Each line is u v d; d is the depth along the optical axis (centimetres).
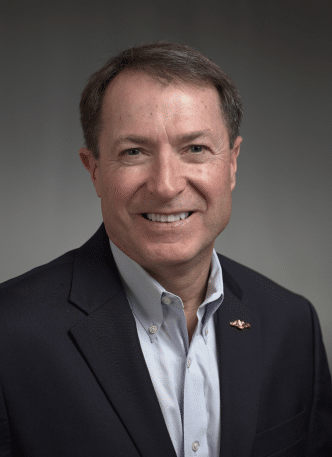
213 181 100
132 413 98
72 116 262
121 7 263
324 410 131
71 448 95
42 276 112
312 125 274
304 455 123
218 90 103
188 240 100
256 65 268
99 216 265
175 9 266
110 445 96
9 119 255
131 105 96
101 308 105
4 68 254
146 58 98
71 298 106
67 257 120
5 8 254
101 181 105
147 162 97
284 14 272
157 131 95
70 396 97
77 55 261
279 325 125
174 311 105
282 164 271
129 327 104
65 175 262
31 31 257
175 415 104
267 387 117
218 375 112
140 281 106
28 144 258
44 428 96
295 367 124
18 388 97
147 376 102
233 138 111
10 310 103
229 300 122
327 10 275
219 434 108
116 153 98
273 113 270
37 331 100
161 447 98
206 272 111
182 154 98
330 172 276
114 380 99
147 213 100
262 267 270
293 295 136
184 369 106
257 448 112
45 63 259
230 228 268
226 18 268
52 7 259
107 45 263
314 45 274
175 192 95
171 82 96
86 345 101
